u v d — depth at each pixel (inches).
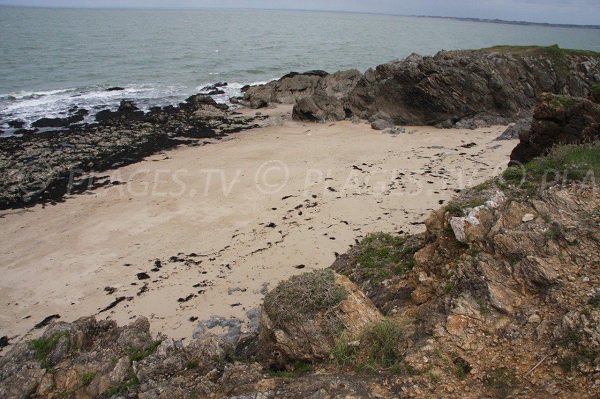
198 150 1208.8
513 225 384.2
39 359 407.2
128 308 601.9
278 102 1800.0
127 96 1833.2
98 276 673.0
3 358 422.0
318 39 4483.3
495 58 1501.0
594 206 394.3
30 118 1471.5
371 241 565.3
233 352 396.8
